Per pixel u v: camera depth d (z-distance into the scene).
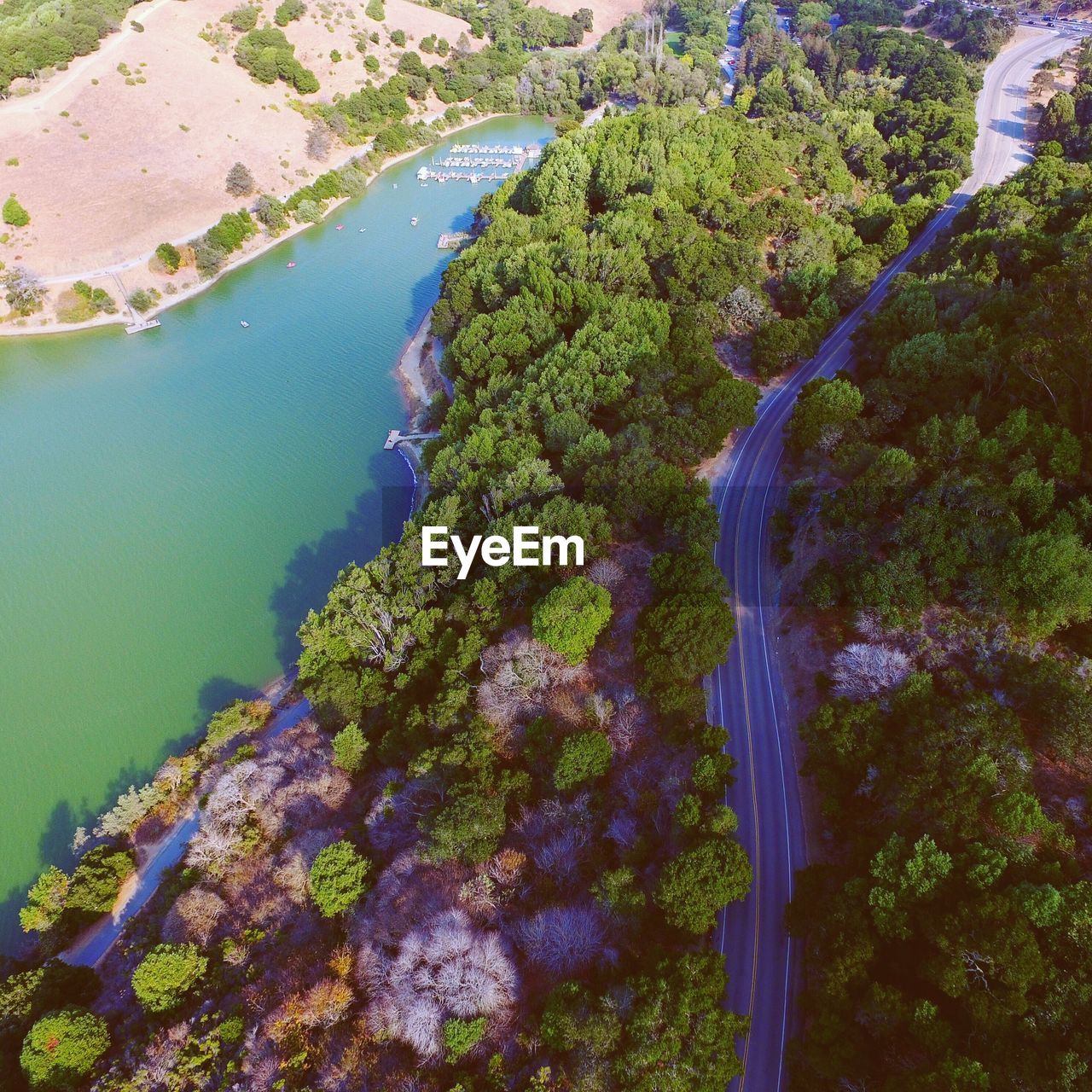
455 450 104.19
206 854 72.56
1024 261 109.94
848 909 51.53
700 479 93.12
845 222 157.75
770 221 144.88
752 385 108.12
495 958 55.31
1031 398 83.81
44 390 155.25
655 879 57.50
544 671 72.00
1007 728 56.94
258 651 100.69
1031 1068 41.41
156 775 84.75
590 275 130.88
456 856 62.56
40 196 194.38
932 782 54.88
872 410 99.69
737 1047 52.97
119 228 194.25
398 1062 52.50
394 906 61.56
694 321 119.62
